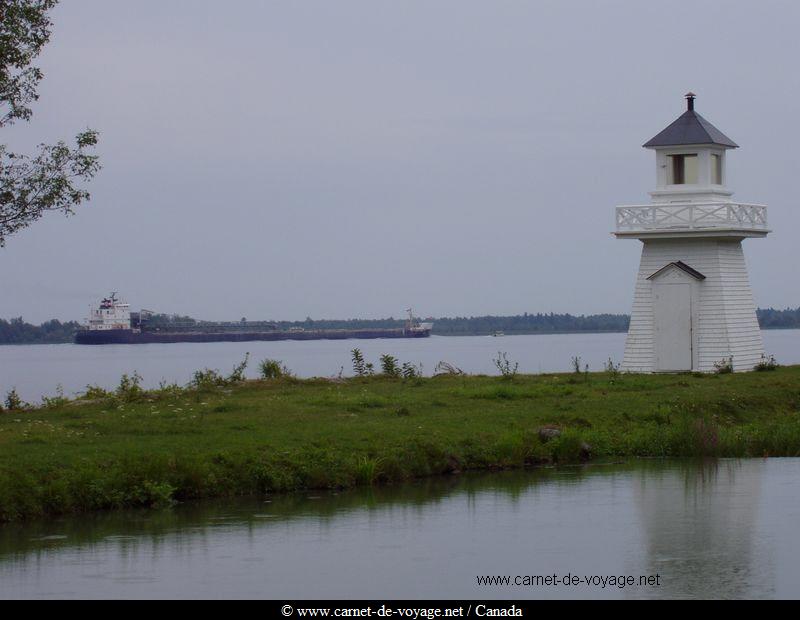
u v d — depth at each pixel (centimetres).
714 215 10731
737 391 8906
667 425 7794
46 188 8069
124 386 8969
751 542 5141
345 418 7388
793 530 5350
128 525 5397
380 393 8869
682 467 6988
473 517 5616
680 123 11106
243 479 6056
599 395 8706
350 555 4956
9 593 4456
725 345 10812
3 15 7994
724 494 6150
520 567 4784
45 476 5641
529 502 5953
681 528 5397
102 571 4734
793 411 8681
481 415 7706
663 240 11044
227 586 4544
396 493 6153
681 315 10956
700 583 4566
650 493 6169
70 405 8119
